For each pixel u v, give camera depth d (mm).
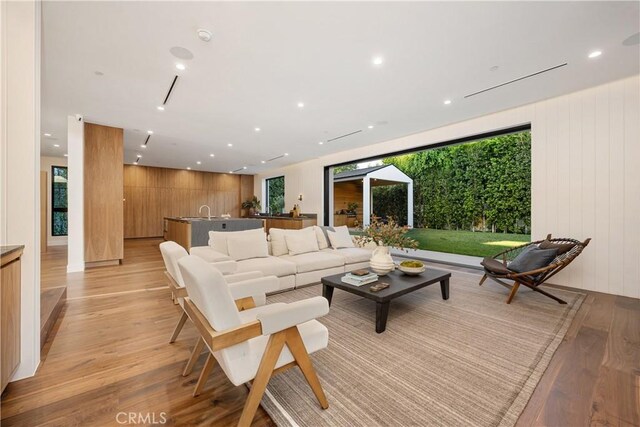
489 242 6309
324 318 2680
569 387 1635
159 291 3543
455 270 4660
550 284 3793
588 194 3486
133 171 9445
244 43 2486
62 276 4246
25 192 1790
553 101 3732
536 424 1357
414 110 4160
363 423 1377
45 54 2645
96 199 4836
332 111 4203
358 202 10039
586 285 3549
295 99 3744
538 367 1841
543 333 2334
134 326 2510
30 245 1789
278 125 4898
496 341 2201
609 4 2006
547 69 2973
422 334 2330
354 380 1716
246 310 1893
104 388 1651
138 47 2541
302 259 3762
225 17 2146
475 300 3186
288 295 3328
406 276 3082
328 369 1833
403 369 1830
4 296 1465
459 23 2223
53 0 1935
